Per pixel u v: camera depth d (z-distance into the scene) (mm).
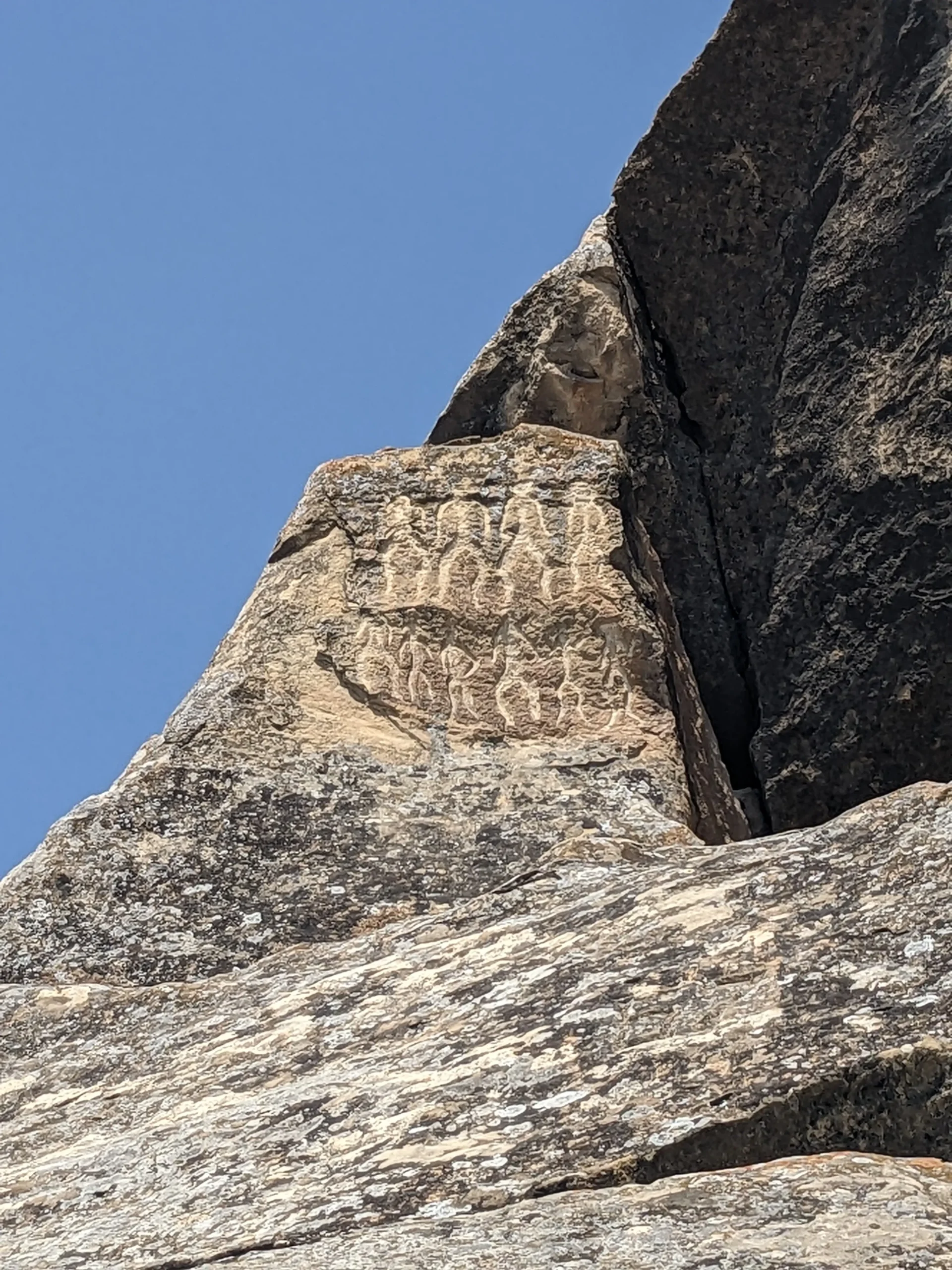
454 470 11750
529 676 10945
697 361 12039
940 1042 5336
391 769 10336
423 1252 4805
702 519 11984
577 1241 4766
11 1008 8180
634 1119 5559
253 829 9781
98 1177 6332
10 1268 5656
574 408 12117
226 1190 5949
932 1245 4582
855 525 11039
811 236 11562
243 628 11164
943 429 10688
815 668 11195
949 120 10969
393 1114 6086
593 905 7152
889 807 6801
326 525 11531
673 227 12031
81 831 9680
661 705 10938
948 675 10648
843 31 11391
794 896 6484
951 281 10758
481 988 6816
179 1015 7820
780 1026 5766
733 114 11742
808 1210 4809
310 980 7605
